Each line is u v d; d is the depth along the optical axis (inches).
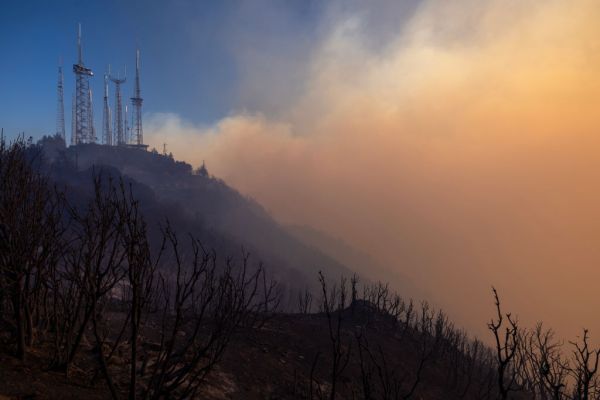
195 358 293.1
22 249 386.0
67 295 442.0
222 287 281.0
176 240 273.4
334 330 1087.0
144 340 595.8
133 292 258.8
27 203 395.5
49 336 474.0
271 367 725.9
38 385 359.9
